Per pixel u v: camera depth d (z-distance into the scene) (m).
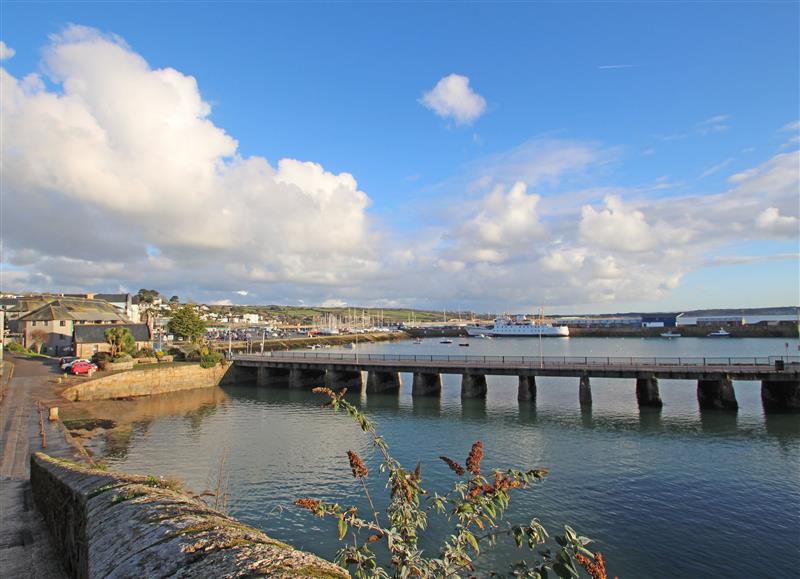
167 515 4.73
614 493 24.09
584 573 16.88
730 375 44.72
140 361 65.38
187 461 30.23
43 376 52.09
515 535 5.26
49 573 8.15
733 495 23.86
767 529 20.27
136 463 29.72
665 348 138.62
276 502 23.56
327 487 25.61
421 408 48.88
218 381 65.44
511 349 152.88
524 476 5.61
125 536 4.53
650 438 35.25
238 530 4.18
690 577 16.91
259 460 30.48
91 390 49.19
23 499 14.14
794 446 32.62
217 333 187.50
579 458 30.23
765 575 17.02
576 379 68.88
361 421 5.92
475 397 53.91
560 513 21.75
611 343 175.38
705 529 20.25
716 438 35.00
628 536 19.66
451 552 5.04
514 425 40.28
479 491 5.45
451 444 34.25
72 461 20.42
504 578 5.10
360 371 62.06
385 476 27.03
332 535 20.09
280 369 68.62
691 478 26.27
